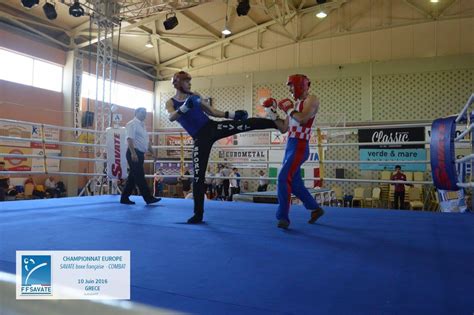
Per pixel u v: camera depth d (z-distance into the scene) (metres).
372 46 12.40
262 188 12.50
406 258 1.98
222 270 1.74
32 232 2.72
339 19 12.56
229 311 1.23
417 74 11.89
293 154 2.92
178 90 3.22
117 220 3.35
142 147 4.66
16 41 10.76
